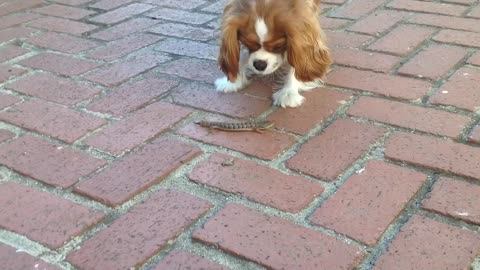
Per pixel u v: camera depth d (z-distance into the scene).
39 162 0.96
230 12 1.05
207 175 0.91
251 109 1.11
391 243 0.75
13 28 1.59
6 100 1.18
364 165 0.91
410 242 0.74
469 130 0.98
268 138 1.00
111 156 0.97
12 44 1.48
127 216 0.82
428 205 0.81
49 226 0.81
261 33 1.01
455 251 0.73
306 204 0.83
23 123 1.09
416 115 1.04
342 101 1.11
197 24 1.56
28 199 0.87
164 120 1.08
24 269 0.74
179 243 0.77
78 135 1.04
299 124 1.04
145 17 1.64
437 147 0.94
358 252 0.73
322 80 1.16
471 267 0.70
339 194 0.84
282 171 0.91
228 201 0.85
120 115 1.10
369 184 0.86
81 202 0.86
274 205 0.83
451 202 0.81
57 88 1.22
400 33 1.40
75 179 0.91
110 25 1.59
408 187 0.85
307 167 0.91
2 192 0.89
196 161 0.95
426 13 1.52
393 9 1.57
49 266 0.74
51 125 1.08
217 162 0.94
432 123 1.01
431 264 0.71
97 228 0.81
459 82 1.14
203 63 1.32
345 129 1.02
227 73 1.11
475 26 1.41
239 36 1.05
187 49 1.40
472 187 0.84
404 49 1.31
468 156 0.91
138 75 1.27
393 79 1.18
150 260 0.75
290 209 0.82
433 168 0.89
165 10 1.69
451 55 1.26
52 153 0.99
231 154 0.96
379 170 0.89
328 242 0.75
